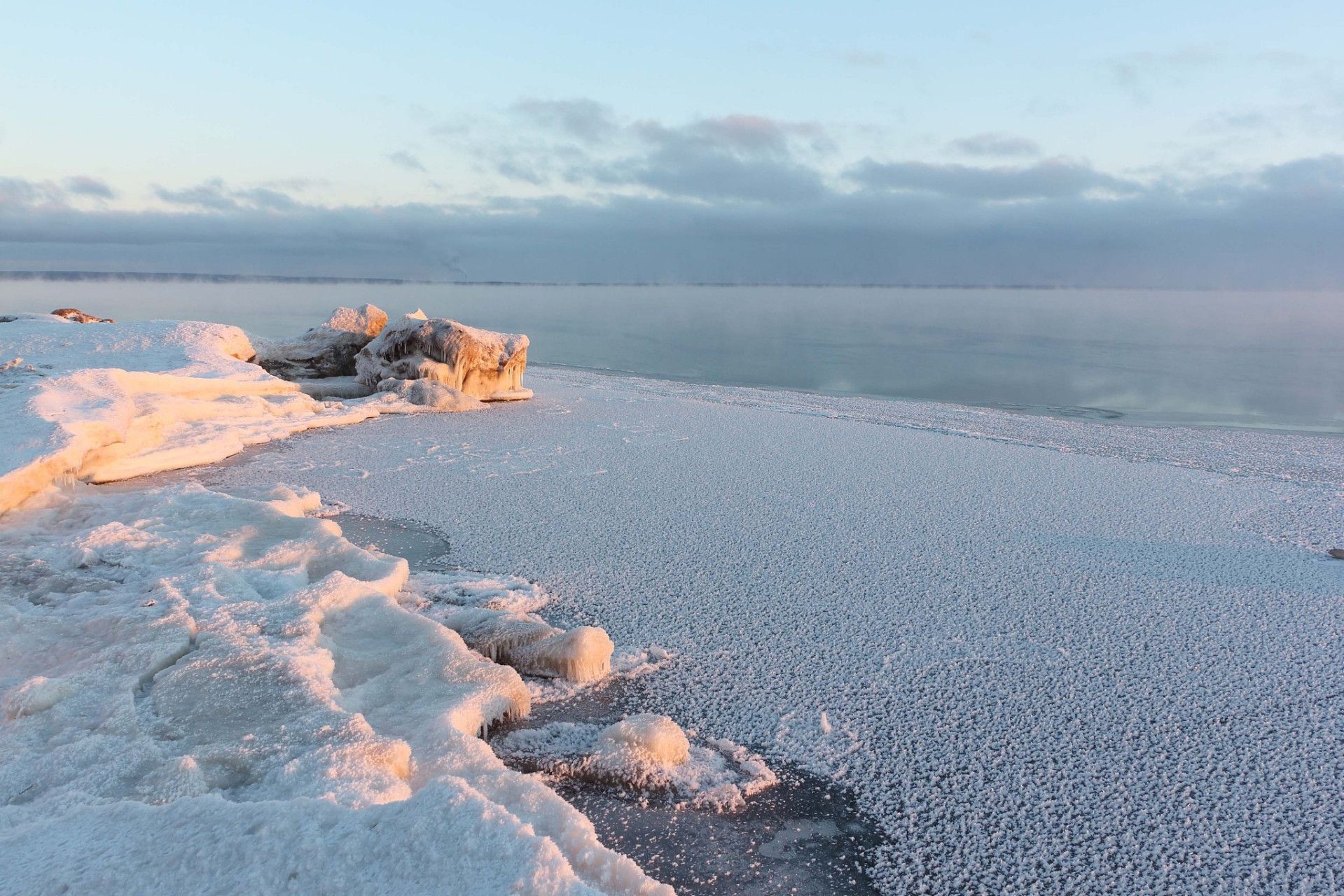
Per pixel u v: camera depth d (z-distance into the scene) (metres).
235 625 3.30
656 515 6.27
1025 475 8.20
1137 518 6.59
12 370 8.05
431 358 11.89
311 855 1.76
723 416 11.68
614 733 2.93
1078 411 14.20
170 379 8.87
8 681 2.86
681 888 2.26
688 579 4.87
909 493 7.22
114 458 6.93
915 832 2.57
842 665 3.76
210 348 10.82
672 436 9.86
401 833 1.83
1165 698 3.52
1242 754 3.07
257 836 1.82
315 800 1.98
